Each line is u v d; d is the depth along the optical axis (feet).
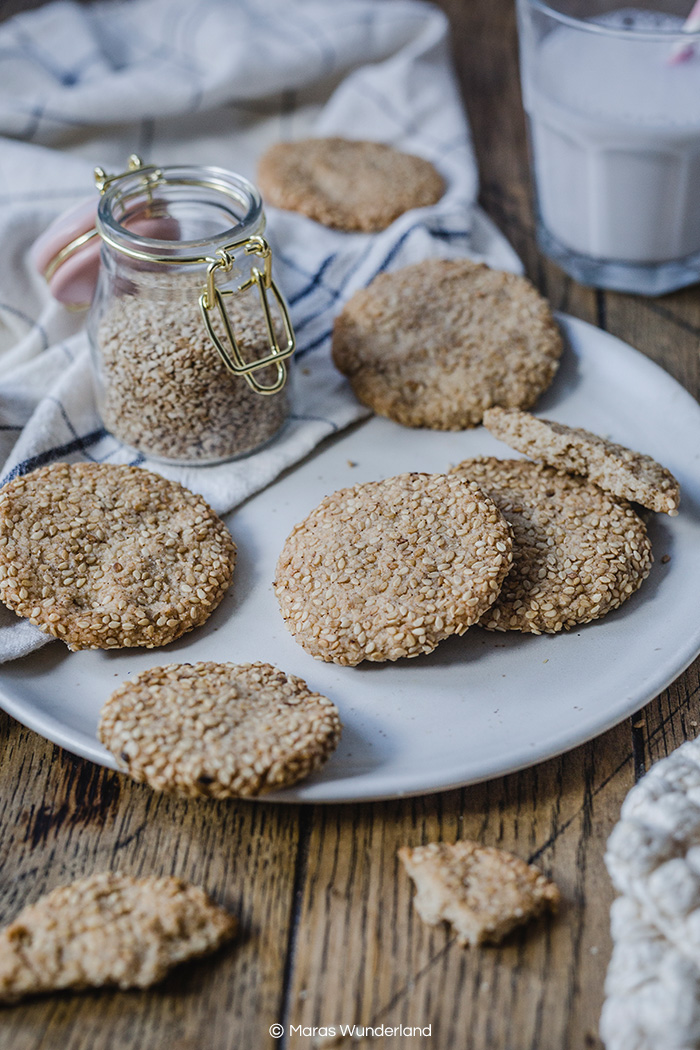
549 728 1.27
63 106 1.86
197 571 1.36
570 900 1.20
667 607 1.36
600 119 1.61
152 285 1.44
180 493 1.43
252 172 1.91
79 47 1.98
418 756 1.25
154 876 1.21
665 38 1.59
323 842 1.23
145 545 1.37
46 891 1.21
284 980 1.16
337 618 1.31
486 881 1.19
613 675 1.31
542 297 1.63
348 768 1.24
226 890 1.21
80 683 1.31
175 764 1.20
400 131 1.91
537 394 1.54
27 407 1.54
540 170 1.74
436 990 1.16
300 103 2.01
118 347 1.45
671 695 1.33
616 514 1.40
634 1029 1.10
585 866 1.22
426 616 1.30
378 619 1.30
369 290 1.62
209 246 1.39
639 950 1.13
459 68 2.10
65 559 1.35
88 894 1.18
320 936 1.18
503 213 1.87
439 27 1.99
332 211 1.77
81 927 1.16
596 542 1.37
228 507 1.45
